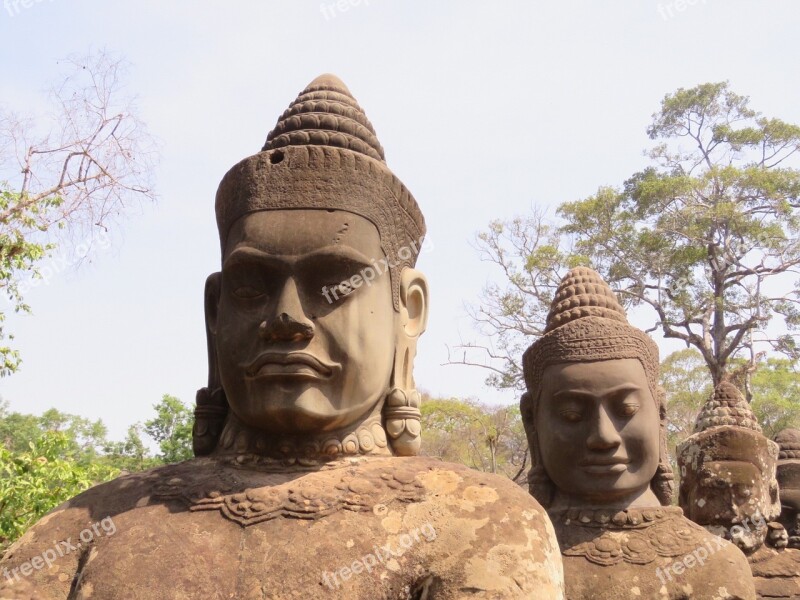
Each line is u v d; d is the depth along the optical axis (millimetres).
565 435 5340
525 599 3086
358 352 3643
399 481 3441
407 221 4086
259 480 3523
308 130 4043
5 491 8141
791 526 8742
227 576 3111
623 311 5836
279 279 3643
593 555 5047
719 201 19047
